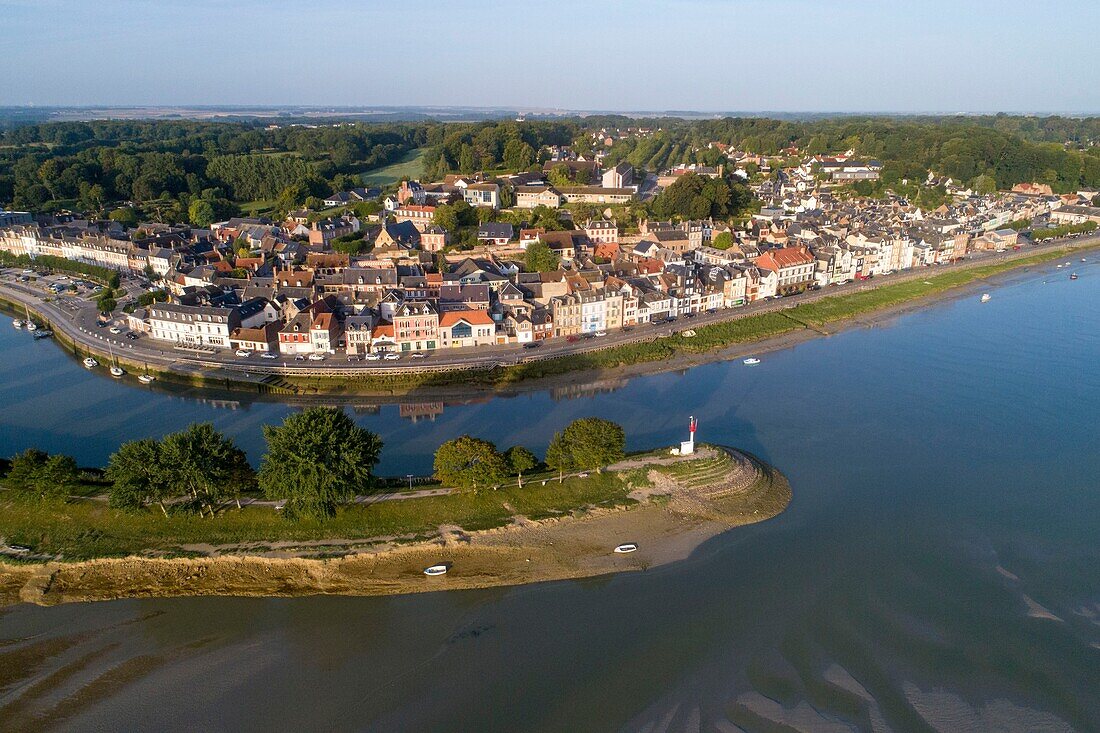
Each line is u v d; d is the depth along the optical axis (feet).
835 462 393.70
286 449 316.81
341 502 322.34
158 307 575.38
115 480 321.73
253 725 227.40
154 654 259.19
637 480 360.89
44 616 279.90
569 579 297.94
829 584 291.79
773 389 499.51
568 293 595.47
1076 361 551.18
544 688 241.14
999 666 248.52
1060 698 234.99
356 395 494.59
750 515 341.62
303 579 297.53
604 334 590.96
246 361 530.27
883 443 416.67
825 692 238.48
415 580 296.71
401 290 595.06
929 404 472.44
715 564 306.55
